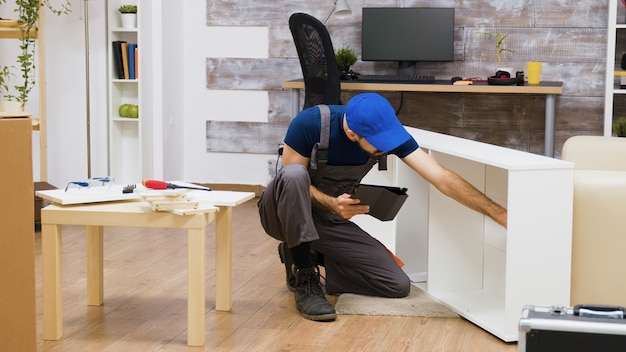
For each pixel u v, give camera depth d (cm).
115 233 453
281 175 287
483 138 579
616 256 273
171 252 408
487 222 328
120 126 568
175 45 578
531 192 266
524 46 571
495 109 576
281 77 586
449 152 298
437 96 579
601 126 572
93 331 283
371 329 288
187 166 604
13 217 220
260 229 478
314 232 289
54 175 568
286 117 590
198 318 267
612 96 542
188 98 597
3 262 219
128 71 552
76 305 314
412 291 334
